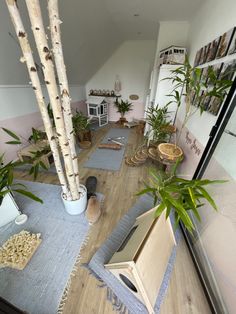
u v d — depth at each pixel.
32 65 0.78
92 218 1.30
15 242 1.12
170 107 2.47
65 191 1.30
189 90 1.39
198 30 1.91
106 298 0.91
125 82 4.25
